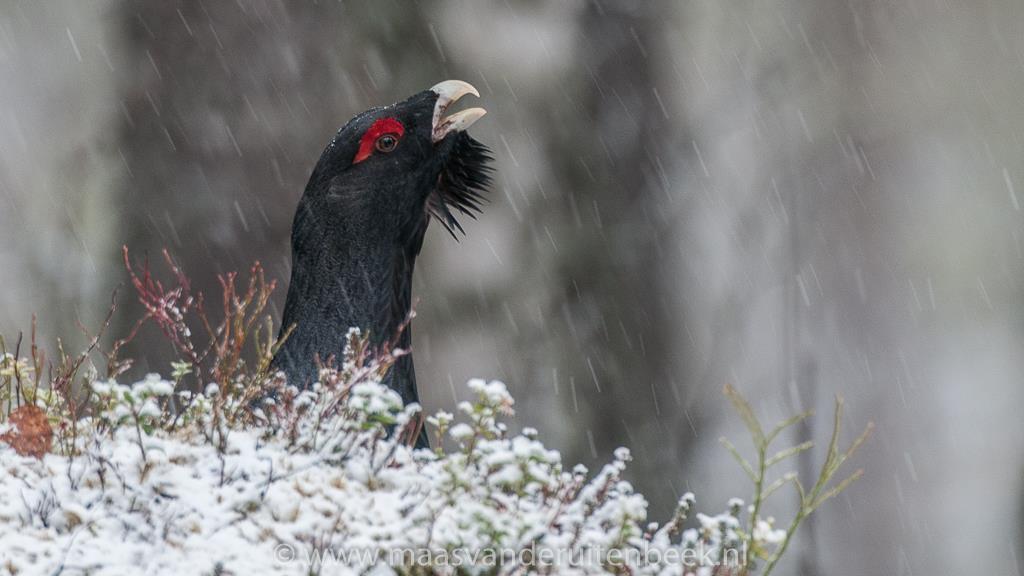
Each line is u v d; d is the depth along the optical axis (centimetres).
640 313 1448
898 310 3331
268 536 546
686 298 1530
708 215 1984
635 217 1475
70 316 1458
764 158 2162
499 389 577
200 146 1170
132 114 1173
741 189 2042
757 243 1961
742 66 2212
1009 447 3203
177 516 550
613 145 1490
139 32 1177
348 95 1230
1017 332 3419
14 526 545
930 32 3253
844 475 3048
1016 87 3356
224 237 1159
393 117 865
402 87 1371
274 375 677
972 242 3484
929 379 3272
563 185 1489
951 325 3422
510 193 1489
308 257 839
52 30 2744
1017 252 3462
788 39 2477
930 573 3006
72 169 1731
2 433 611
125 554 530
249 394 645
